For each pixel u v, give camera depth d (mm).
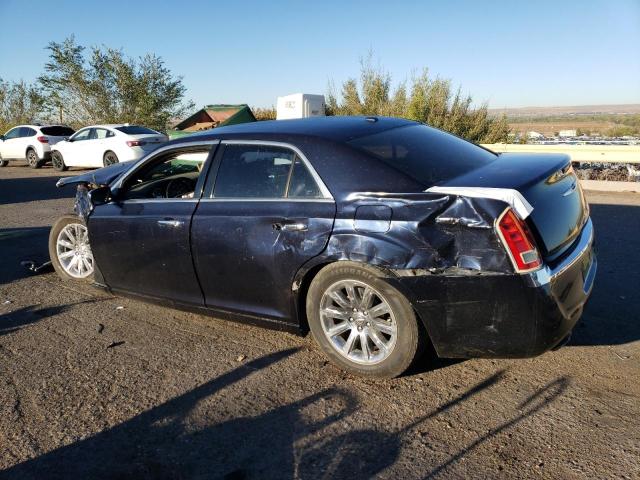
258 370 3869
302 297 3846
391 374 3537
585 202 3963
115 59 25688
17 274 6348
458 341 3275
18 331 4734
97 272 5051
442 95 15938
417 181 3426
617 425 3020
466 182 3361
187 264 4285
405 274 3281
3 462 3012
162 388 3693
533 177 3373
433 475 2719
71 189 13719
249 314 4090
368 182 3520
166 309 5105
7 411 3492
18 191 13672
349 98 17594
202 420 3303
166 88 26422
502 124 16047
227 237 3998
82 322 4875
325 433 3111
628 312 4484
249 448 3020
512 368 3691
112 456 3020
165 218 4359
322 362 3936
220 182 4188
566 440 2920
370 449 2951
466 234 3141
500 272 3068
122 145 16516
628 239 6754
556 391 3385
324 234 3551
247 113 16844
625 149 10906
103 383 3791
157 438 3156
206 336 4484
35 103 30594
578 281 3357
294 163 3838
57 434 3238
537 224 3168
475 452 2871
